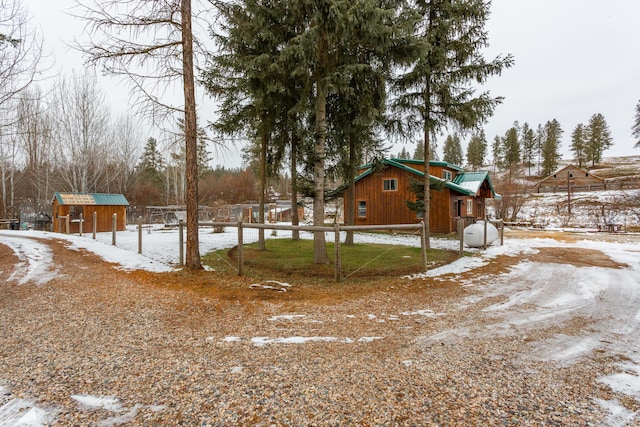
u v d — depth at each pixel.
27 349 3.25
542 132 70.00
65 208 17.19
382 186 19.00
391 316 4.46
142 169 36.66
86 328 3.83
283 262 8.59
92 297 5.04
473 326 4.11
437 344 3.52
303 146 9.27
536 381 2.74
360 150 11.88
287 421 2.16
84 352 3.20
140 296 5.12
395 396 2.47
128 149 31.84
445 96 9.95
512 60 9.30
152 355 3.15
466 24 9.69
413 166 19.88
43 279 6.07
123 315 4.29
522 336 3.79
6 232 14.70
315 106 8.45
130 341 3.48
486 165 76.12
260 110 9.39
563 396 2.51
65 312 4.37
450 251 10.98
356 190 19.73
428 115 10.44
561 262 9.02
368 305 4.96
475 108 9.77
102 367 2.90
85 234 16.27
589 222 26.73
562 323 4.26
